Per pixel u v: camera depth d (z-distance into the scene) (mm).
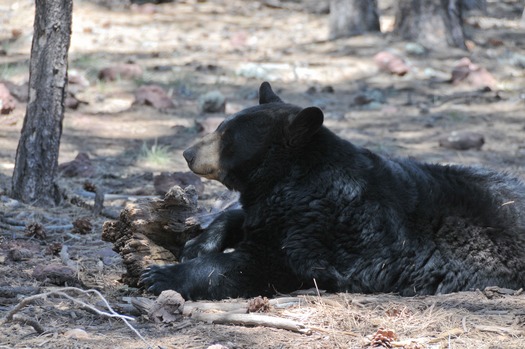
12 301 8891
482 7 38344
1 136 18875
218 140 9648
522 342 7723
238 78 26141
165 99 22938
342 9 31266
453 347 7617
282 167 9375
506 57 29391
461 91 25922
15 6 32031
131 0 36000
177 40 30891
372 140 20406
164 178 14883
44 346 7469
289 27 34406
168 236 9945
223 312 8375
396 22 30438
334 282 9148
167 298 8391
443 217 9422
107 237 10062
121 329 8086
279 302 8703
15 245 11250
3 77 23016
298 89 25344
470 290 9258
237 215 10055
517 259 9391
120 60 27125
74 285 9680
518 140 20969
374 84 26234
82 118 21312
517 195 9922
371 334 7965
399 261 9203
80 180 15898
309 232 9141
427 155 19109
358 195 9211
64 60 13242
